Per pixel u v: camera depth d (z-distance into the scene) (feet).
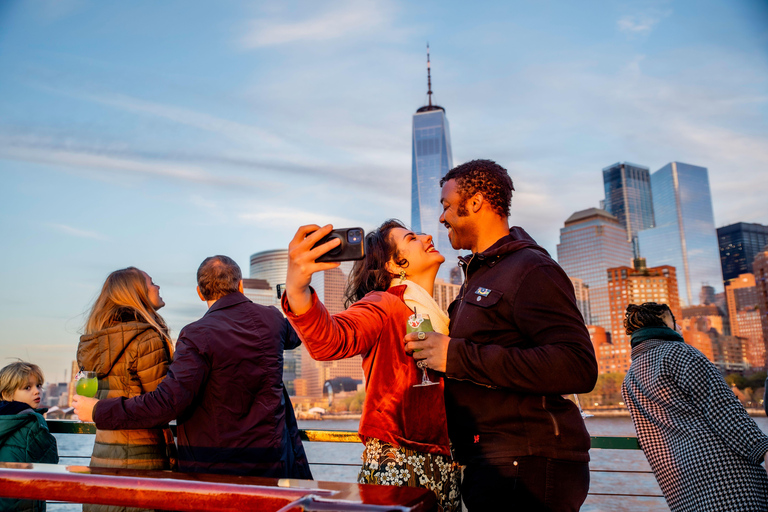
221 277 8.79
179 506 3.74
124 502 3.86
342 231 4.69
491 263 6.33
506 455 5.67
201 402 8.11
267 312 8.92
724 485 7.03
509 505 5.58
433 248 7.09
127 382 8.20
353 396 525.75
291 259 4.68
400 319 6.21
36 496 4.01
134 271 8.86
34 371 10.33
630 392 8.34
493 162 6.72
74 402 7.82
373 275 7.14
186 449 8.14
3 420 9.09
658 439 7.94
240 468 7.96
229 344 8.11
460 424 6.12
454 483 6.17
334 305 453.58
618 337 544.62
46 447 9.58
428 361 5.58
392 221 7.41
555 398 5.81
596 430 205.67
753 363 500.33
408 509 3.05
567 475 5.60
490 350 5.42
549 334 5.48
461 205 6.59
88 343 8.25
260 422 8.18
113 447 8.02
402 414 5.91
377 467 5.81
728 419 7.11
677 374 7.55
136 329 8.24
